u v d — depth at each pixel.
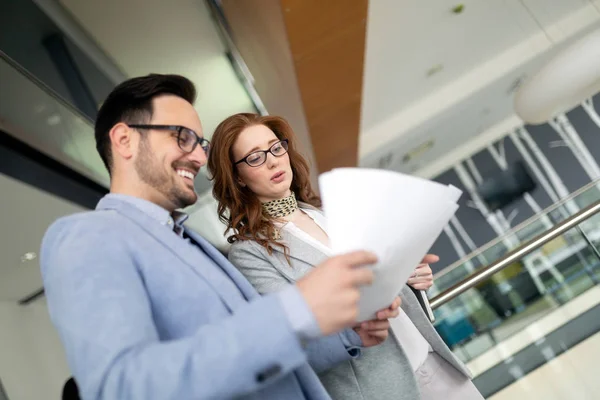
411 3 7.16
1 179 3.51
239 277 1.05
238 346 0.67
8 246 4.43
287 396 0.90
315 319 0.69
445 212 0.95
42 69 3.32
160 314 0.84
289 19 4.04
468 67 10.05
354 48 4.77
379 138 10.52
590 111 12.56
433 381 1.58
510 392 2.54
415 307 1.60
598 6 9.51
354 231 0.89
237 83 5.64
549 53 10.02
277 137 1.70
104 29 4.12
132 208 0.95
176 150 1.02
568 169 12.61
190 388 0.64
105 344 0.67
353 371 1.35
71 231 0.82
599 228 2.71
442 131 11.47
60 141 3.71
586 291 2.64
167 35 4.57
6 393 4.59
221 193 1.61
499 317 2.65
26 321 5.61
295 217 1.58
